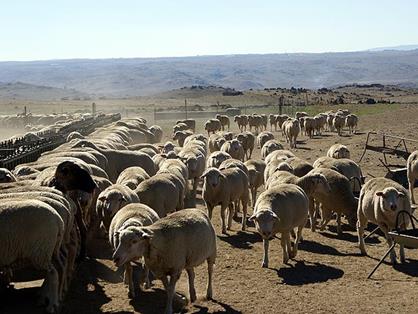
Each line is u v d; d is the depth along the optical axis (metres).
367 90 164.00
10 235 10.01
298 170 19.44
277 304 11.23
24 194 11.25
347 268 13.52
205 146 29.41
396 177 23.02
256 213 13.42
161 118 70.56
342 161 19.89
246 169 19.94
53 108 95.81
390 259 13.91
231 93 131.00
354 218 16.34
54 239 10.48
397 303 11.22
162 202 15.44
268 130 54.94
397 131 46.62
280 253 14.80
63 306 11.11
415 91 154.00
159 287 12.26
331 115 50.44
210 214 17.34
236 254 14.69
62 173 12.87
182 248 10.39
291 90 142.00
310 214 17.02
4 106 103.06
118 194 13.64
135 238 9.84
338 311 10.84
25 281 12.46
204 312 10.84
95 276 12.98
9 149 22.20
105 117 50.19
